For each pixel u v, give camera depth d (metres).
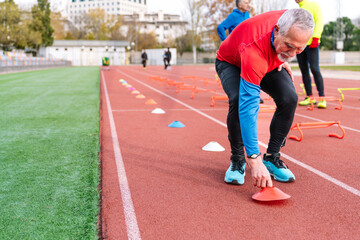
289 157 3.68
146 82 15.65
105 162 3.46
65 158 3.52
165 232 2.03
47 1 52.75
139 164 3.40
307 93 7.38
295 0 6.68
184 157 3.66
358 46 62.53
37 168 3.19
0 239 1.91
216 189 2.74
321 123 4.55
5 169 3.16
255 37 2.30
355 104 8.02
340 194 2.65
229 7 54.81
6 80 15.99
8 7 39.72
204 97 9.62
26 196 2.53
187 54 68.50
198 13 58.84
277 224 2.14
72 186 2.74
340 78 17.41
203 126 5.43
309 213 2.30
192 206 2.41
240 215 2.27
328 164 3.43
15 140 4.29
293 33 2.02
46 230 2.02
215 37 57.56
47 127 5.11
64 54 60.50
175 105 7.92
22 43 42.19
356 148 4.05
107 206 2.40
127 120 5.91
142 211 2.33
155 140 4.44
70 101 8.25
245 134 2.34
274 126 2.93
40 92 10.41
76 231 2.01
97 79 17.09
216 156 3.71
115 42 63.66
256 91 2.32
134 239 1.95
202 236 1.98
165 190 2.71
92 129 4.98
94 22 89.75
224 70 2.80
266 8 48.97
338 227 2.10
